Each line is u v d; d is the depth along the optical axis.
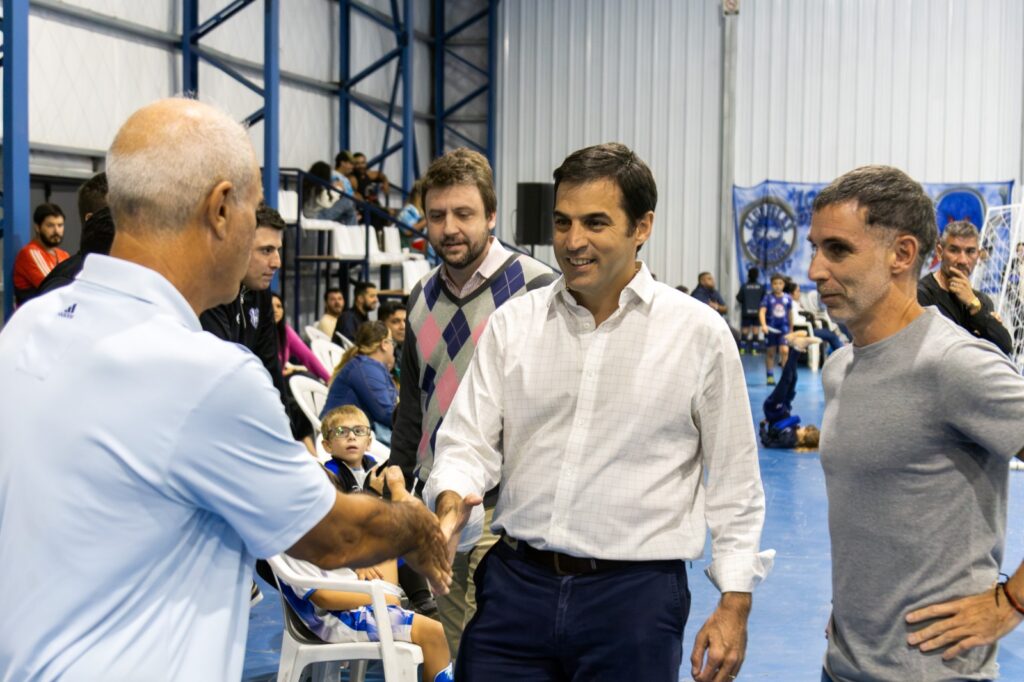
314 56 13.77
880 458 1.96
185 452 1.42
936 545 1.92
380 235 13.10
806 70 17.92
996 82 17.42
